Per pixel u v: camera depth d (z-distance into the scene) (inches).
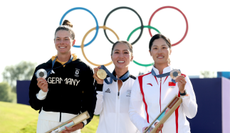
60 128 234.5
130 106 257.1
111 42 416.2
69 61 255.1
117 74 277.3
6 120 544.1
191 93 242.8
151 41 256.2
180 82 224.5
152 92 246.5
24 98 730.8
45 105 249.4
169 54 254.5
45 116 248.7
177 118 236.5
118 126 264.2
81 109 260.5
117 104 267.1
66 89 249.8
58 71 252.2
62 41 250.4
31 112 614.2
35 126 524.1
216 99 494.6
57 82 250.4
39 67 256.1
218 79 495.5
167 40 252.8
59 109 247.8
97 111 263.1
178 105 228.8
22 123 538.0
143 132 232.5
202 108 505.0
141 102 260.2
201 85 508.7
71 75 252.1
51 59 261.9
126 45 271.7
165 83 246.2
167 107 231.1
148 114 247.0
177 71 232.2
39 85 230.5
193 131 510.6
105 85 276.5
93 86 262.5
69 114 250.4
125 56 266.5
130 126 267.3
